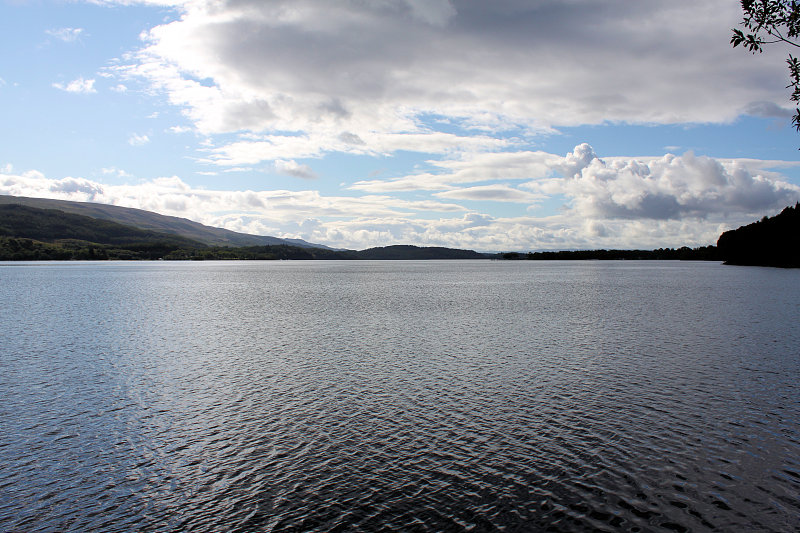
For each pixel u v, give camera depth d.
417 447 22.45
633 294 100.12
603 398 29.02
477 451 21.95
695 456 21.30
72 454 22.19
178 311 74.19
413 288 123.81
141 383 33.09
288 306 80.88
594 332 52.16
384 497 18.27
